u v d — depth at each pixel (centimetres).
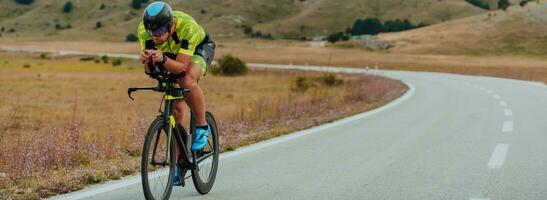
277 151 1420
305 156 1344
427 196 932
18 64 13475
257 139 1644
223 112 3061
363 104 3047
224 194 930
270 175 1102
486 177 1088
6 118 2972
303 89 5788
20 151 1347
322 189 978
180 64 786
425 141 1598
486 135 1709
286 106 2648
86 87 6200
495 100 3095
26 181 984
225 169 1168
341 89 5247
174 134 830
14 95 4847
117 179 1045
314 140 1633
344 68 12094
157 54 755
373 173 1128
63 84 6656
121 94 5212
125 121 2644
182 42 795
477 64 14850
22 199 863
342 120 2203
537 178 1076
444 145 1515
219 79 8300
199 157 896
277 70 10519
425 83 5366
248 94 5397
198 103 849
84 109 3706
